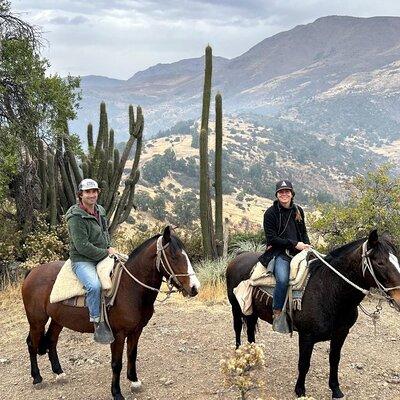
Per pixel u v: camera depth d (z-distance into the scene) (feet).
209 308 35.14
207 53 48.39
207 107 48.70
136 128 51.55
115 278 21.07
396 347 27.81
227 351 26.76
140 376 24.22
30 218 48.57
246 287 22.71
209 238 49.88
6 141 47.14
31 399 22.57
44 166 48.34
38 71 49.85
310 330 20.18
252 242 54.44
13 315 35.63
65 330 31.09
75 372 25.09
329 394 21.74
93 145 54.49
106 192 51.08
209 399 21.43
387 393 21.94
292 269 20.68
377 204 43.55
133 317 20.94
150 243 21.02
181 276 20.25
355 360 25.54
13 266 45.03
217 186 49.83
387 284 18.45
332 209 44.34
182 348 27.35
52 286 22.67
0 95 49.32
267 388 22.29
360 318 32.81
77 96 53.16
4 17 49.44
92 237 21.25
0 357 28.02
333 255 20.21
